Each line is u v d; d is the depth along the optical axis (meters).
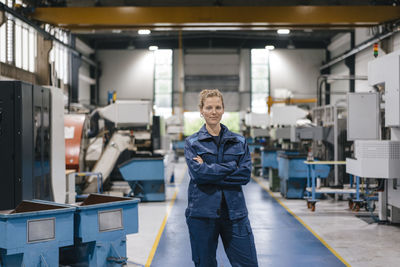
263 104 23.86
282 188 8.92
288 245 4.96
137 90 23.69
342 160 8.23
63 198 5.50
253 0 13.12
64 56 17.31
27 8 10.62
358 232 5.60
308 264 4.21
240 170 2.41
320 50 23.56
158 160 7.88
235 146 2.48
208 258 2.46
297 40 23.30
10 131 4.21
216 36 22.02
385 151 5.37
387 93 5.50
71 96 18.17
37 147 4.66
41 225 2.96
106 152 8.03
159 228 5.86
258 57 23.83
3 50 10.75
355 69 18.58
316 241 5.13
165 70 23.78
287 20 10.79
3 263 2.93
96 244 3.24
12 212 3.27
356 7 10.73
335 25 11.21
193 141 2.50
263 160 9.87
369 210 7.09
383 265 4.16
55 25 11.03
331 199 8.45
